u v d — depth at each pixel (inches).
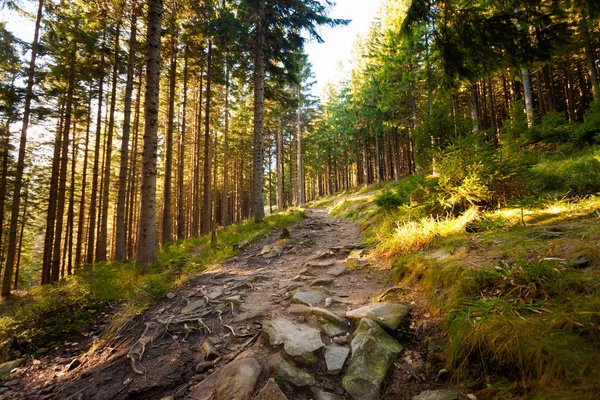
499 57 173.5
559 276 95.3
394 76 684.1
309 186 2327.8
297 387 98.7
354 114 1111.6
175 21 484.1
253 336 140.7
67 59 493.4
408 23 181.8
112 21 447.8
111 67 555.5
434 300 130.7
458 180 237.0
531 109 442.6
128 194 812.0
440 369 95.7
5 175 558.6
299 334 127.7
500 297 102.5
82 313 207.6
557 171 238.8
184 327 157.0
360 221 446.6
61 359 153.4
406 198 335.9
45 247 502.6
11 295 412.2
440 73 202.8
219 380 107.8
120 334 163.6
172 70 559.8
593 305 77.9
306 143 1505.9
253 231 475.8
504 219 185.2
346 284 197.8
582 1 140.6
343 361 107.7
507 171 212.4
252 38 525.0
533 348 74.5
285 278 238.4
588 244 109.8
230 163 1323.8
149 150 321.4
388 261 218.1
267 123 1008.9
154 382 116.6
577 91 896.3
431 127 321.1
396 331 119.1
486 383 80.4
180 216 718.5
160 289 216.2
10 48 440.1
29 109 457.7
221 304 184.9
